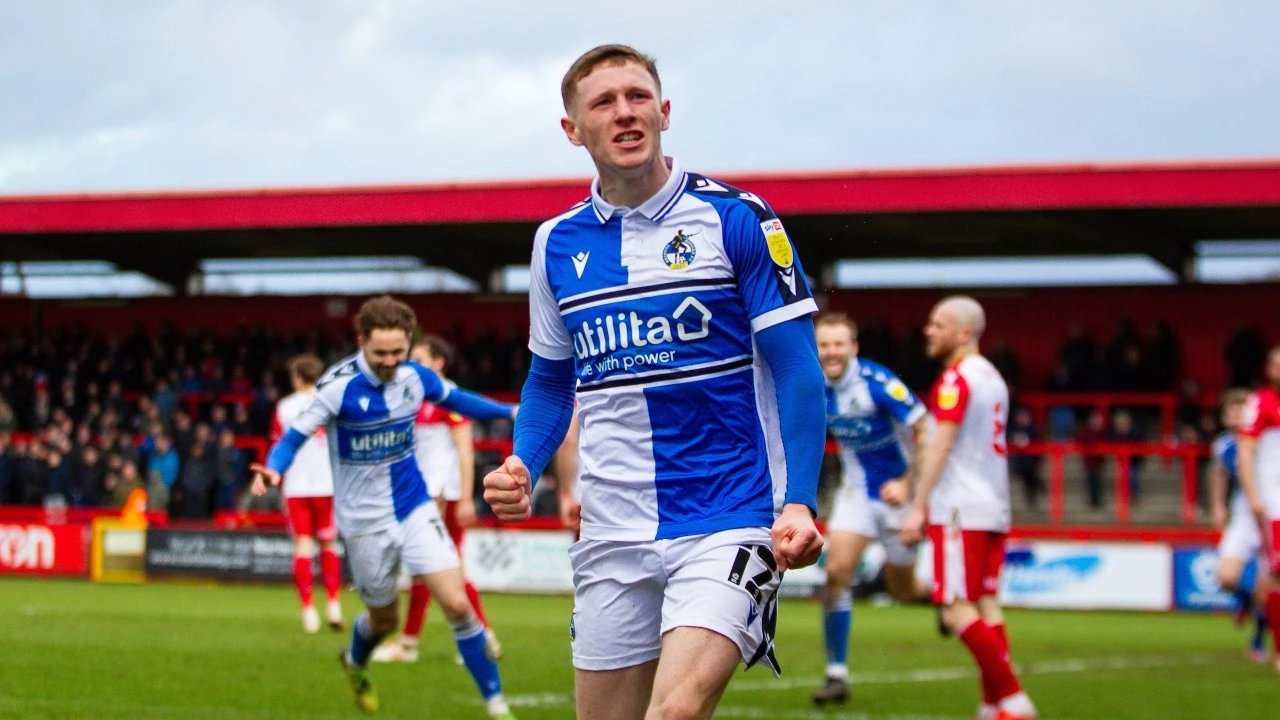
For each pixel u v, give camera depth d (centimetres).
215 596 2303
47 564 2780
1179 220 2909
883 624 2016
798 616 2158
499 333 3591
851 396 1201
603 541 539
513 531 2541
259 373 3438
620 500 536
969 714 1091
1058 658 1587
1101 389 3000
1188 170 2611
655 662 544
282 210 3048
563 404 582
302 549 1683
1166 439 2920
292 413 1681
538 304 567
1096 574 2370
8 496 3111
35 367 3591
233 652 1430
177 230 3131
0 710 1002
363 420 995
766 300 520
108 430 3097
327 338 3625
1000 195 2655
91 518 3002
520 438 575
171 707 1042
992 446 1021
